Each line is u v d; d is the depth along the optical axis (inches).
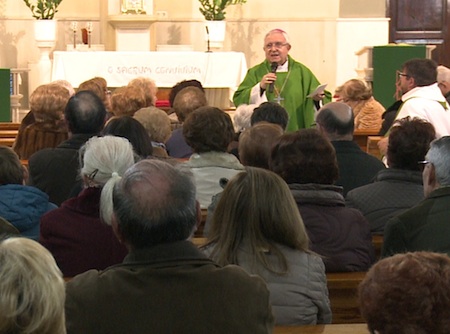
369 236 273.4
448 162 260.7
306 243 231.0
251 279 179.3
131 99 501.7
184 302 174.9
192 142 347.6
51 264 132.9
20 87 965.2
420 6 1027.3
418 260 140.6
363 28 989.2
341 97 630.5
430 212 255.4
